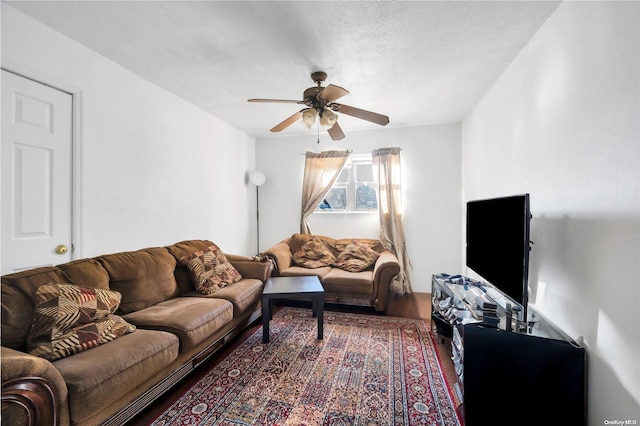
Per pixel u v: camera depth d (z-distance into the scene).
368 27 1.88
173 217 3.04
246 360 2.23
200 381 1.96
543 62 1.84
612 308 1.22
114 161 2.38
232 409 1.68
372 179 4.47
